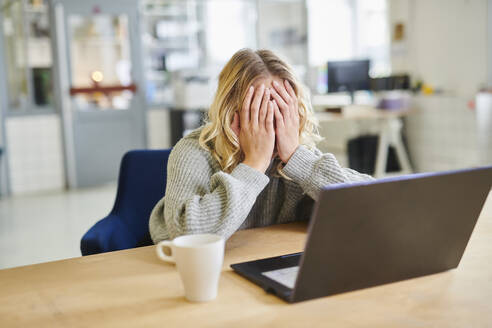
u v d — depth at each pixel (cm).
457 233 92
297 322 76
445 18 584
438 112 565
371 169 575
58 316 81
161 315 79
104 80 621
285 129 121
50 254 355
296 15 693
